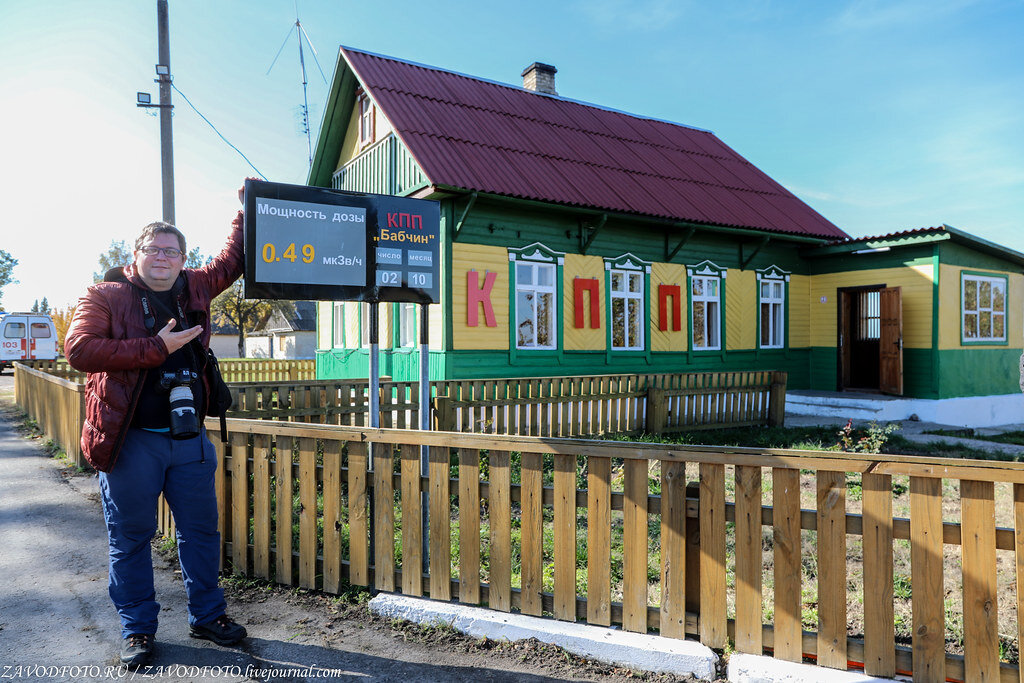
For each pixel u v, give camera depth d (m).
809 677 3.10
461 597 3.96
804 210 18.33
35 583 4.64
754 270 17.03
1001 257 16.20
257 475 4.59
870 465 3.09
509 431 9.80
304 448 4.40
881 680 3.06
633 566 3.57
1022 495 2.88
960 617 4.17
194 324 3.68
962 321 15.38
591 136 17.06
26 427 12.95
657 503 3.53
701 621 3.42
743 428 12.63
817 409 15.54
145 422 3.43
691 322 15.95
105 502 3.51
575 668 3.43
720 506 3.37
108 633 3.84
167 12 15.24
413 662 3.50
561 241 13.98
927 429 12.95
